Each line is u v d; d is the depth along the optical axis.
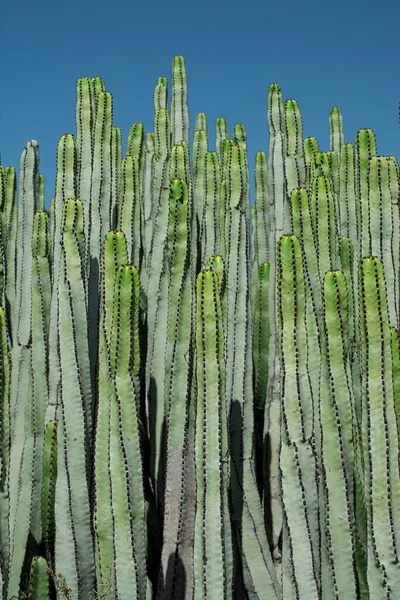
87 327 5.07
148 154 7.82
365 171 5.81
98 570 4.63
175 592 4.53
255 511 5.00
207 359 4.24
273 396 5.86
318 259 5.39
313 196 5.46
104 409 4.61
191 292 4.97
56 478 5.16
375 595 4.03
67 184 6.30
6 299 7.08
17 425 6.00
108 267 4.70
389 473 4.04
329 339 4.30
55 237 6.11
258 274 7.14
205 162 6.88
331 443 4.27
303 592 4.12
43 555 5.36
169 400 4.94
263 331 6.87
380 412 4.09
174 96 8.13
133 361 4.40
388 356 4.13
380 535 4.02
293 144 6.48
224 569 4.13
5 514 4.12
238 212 6.06
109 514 4.55
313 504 4.21
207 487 4.18
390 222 5.64
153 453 5.25
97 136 6.51
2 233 6.60
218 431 4.21
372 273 4.16
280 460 4.27
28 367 6.18
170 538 4.60
